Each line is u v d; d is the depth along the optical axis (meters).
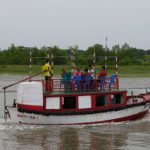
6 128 30.20
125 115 32.91
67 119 30.89
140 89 66.12
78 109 31.06
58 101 30.73
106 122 32.06
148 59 148.50
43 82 31.58
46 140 26.94
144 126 31.47
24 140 26.92
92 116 31.45
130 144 25.95
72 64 33.34
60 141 26.70
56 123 30.84
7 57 121.94
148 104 34.41
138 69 121.50
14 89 65.19
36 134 28.48
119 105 32.56
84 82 32.31
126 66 128.50
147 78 98.75
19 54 122.44
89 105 31.41
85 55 69.94
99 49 82.19
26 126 30.67
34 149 24.77
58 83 32.12
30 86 30.36
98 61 80.50
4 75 98.12
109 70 83.50
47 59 32.44
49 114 30.38
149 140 26.98
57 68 93.38
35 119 30.48
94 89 32.62
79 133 28.92
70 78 32.28
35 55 105.00
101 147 25.25
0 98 51.62
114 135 28.41
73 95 30.89
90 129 30.23
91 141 26.73
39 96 30.38
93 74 33.16
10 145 25.66
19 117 30.66
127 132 29.33
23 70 108.19
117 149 24.83
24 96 30.39
